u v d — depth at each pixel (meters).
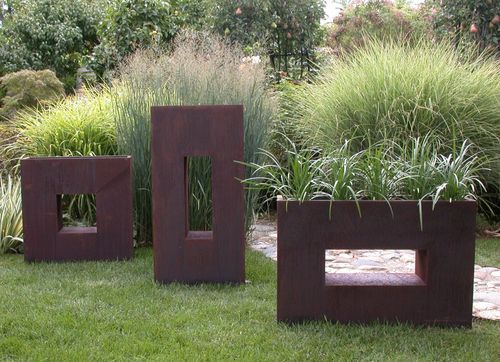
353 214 3.03
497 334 2.98
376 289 3.06
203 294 3.67
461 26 7.62
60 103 6.63
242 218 3.88
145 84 4.80
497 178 5.53
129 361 2.67
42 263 4.44
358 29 9.98
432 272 3.04
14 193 5.23
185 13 10.26
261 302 3.48
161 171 3.85
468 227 3.01
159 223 3.88
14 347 2.81
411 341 2.87
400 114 5.41
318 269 3.06
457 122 5.30
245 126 4.72
